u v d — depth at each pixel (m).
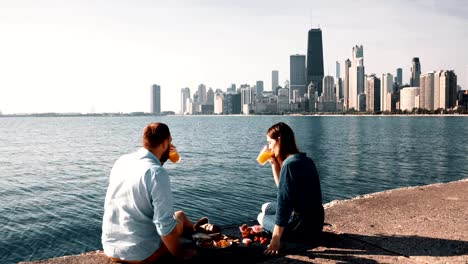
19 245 12.84
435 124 138.25
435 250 3.95
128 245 3.25
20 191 22.27
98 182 25.23
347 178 26.62
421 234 4.43
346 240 4.23
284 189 3.83
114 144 62.31
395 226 4.72
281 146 4.06
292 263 3.60
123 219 3.26
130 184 3.21
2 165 35.41
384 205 5.67
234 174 27.44
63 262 3.71
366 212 5.32
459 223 4.82
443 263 3.63
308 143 58.25
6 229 14.49
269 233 4.24
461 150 46.66
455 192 6.46
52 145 60.44
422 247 4.03
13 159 40.50
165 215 3.15
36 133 100.56
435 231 4.53
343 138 68.94
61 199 19.88
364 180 25.86
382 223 4.84
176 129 116.88
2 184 24.77
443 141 61.06
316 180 3.97
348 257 3.76
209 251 3.54
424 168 31.56
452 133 82.62
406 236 4.36
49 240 13.32
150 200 3.20
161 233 3.15
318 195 3.98
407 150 47.12
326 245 4.06
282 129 4.09
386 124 140.62
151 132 3.35
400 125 130.12
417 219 5.00
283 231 4.01
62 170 31.56
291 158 3.90
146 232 3.27
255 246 3.91
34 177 27.75
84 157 42.41
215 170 29.69
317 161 36.47
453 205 5.64
